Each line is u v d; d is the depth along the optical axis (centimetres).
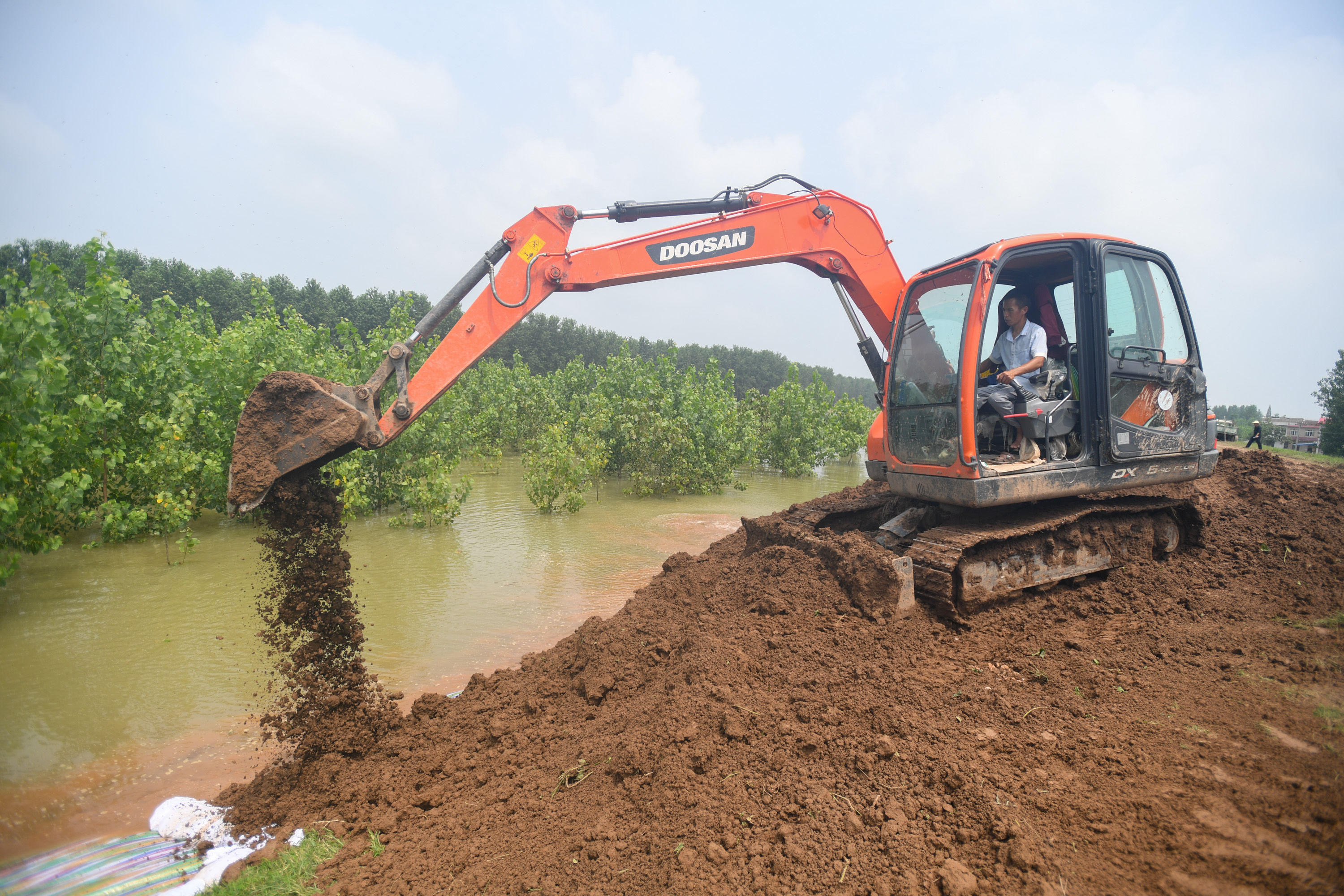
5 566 775
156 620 782
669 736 386
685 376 2302
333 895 327
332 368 1383
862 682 427
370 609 849
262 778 455
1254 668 421
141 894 353
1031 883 266
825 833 305
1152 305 580
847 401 2964
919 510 597
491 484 1958
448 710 517
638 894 290
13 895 357
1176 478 585
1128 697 399
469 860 340
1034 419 529
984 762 345
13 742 528
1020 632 495
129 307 1148
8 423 724
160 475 1059
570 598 898
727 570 647
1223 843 277
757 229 633
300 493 478
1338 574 559
